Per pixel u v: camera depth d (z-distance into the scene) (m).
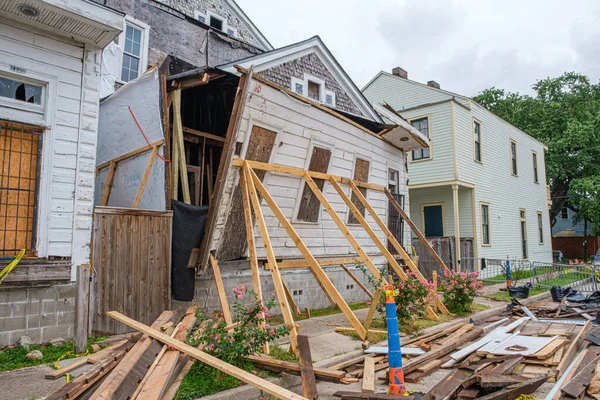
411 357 6.05
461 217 18.36
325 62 12.63
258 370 5.09
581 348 6.75
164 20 12.05
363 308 10.23
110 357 4.55
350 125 9.73
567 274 16.47
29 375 4.53
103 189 8.59
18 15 5.55
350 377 5.23
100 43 6.34
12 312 5.38
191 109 9.70
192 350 4.65
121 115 8.23
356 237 11.13
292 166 8.64
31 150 5.84
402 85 20.09
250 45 14.56
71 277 5.86
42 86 6.00
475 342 6.86
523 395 4.37
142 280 6.54
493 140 20.50
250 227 7.15
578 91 33.94
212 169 9.41
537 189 25.09
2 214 5.53
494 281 16.48
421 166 18.12
